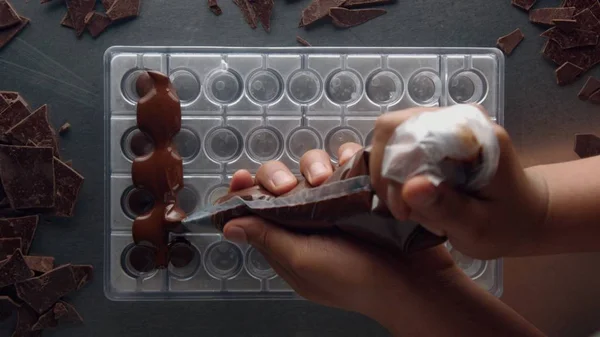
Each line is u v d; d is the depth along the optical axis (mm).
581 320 604
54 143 590
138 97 583
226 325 599
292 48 589
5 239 584
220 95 588
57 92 597
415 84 590
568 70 604
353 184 405
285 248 437
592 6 602
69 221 596
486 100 590
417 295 427
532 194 382
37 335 593
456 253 591
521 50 607
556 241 406
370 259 425
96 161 598
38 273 592
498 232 367
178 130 566
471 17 605
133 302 598
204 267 584
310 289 453
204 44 600
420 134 315
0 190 587
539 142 608
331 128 589
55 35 597
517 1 604
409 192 299
